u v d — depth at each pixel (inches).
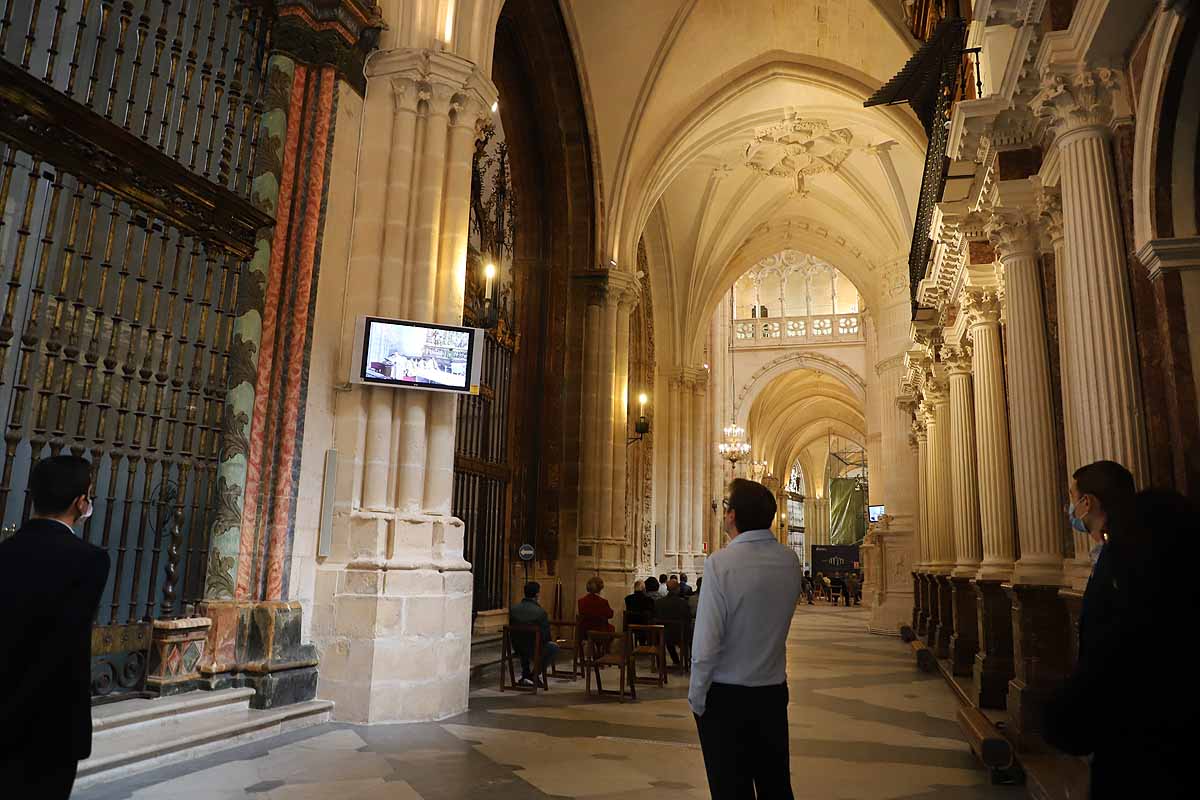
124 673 215.2
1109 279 188.5
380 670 254.1
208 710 222.1
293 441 259.0
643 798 177.9
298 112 275.4
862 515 1712.6
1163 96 170.1
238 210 249.3
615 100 547.5
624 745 232.8
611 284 543.8
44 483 96.3
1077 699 71.2
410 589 263.6
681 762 213.2
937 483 542.3
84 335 243.0
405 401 282.4
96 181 205.6
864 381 1206.9
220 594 243.9
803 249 874.8
